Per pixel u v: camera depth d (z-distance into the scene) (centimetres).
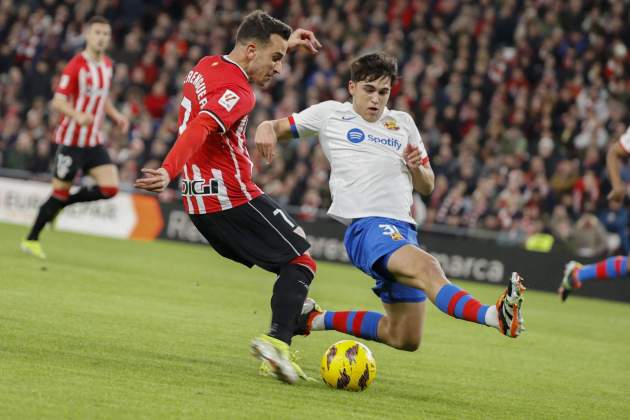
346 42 7412
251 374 2134
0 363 1930
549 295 5638
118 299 3250
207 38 7925
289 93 7125
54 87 7812
